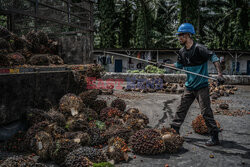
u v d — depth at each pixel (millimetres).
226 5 35219
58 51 7480
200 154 3303
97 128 3791
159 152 3262
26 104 3895
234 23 32188
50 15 9391
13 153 3193
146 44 33969
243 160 3088
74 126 3760
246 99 8961
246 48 31234
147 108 6688
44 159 3043
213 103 7977
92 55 7855
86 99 5020
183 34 3676
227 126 4867
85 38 7230
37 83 4152
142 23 33375
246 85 14711
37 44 6590
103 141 3652
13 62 4625
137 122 4086
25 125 3852
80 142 3348
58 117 3867
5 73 3459
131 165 2922
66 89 5203
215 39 35656
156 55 25172
